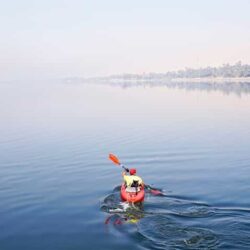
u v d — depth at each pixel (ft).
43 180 76.79
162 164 87.51
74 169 84.48
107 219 55.98
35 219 57.11
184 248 45.50
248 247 45.27
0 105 275.80
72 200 64.64
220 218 53.88
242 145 105.19
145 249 46.01
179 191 67.87
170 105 231.30
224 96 287.89
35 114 202.28
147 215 55.72
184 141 112.68
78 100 306.76
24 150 105.50
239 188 69.21
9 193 69.21
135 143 111.45
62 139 121.08
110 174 80.12
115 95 359.87
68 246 48.24
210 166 84.84
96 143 112.78
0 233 52.75
